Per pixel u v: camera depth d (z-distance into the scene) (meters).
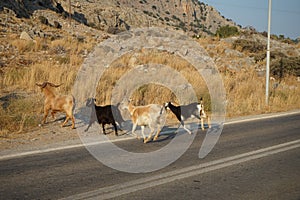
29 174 6.36
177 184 5.91
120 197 5.27
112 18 65.75
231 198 5.29
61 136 9.88
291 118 14.31
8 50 24.22
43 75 17.50
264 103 17.81
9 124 10.51
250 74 27.38
